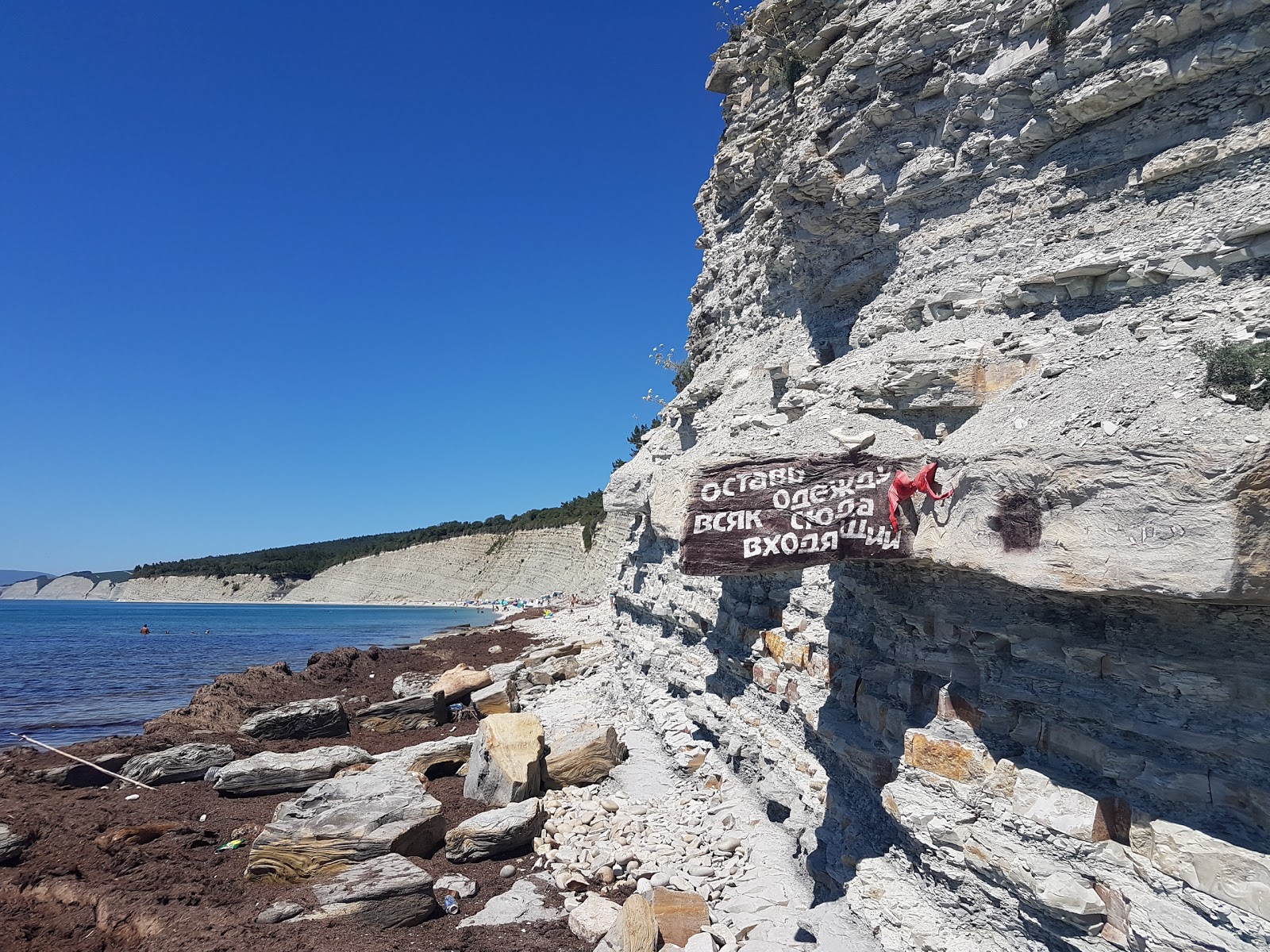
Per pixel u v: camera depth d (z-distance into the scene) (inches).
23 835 345.4
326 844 313.7
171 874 316.2
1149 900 144.0
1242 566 127.7
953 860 189.5
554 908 287.1
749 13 506.6
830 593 299.9
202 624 2817.4
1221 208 194.2
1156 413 157.6
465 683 692.7
